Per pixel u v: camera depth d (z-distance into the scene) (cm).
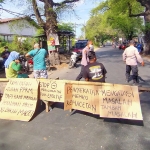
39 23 1545
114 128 429
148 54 2391
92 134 405
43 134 412
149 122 452
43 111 540
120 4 2341
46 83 518
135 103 434
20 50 1686
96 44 7638
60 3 1551
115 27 3641
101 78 484
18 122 478
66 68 1415
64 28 2875
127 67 824
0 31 2603
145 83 813
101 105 457
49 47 1527
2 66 1259
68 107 493
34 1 1495
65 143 374
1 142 387
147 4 2122
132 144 363
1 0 1317
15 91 528
